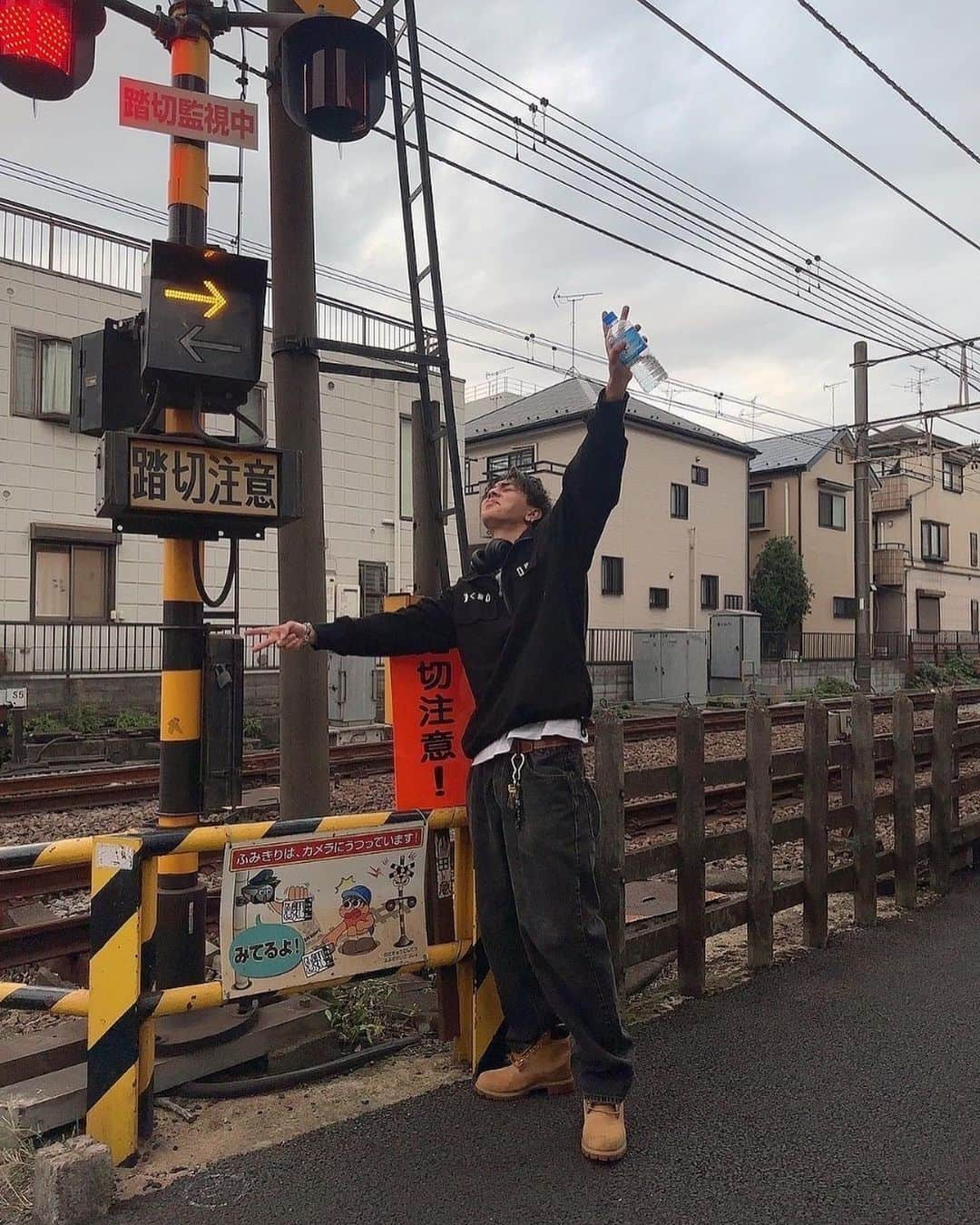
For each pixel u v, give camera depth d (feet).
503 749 10.12
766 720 15.67
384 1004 13.04
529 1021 10.72
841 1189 9.17
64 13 12.11
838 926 18.22
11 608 53.42
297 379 15.65
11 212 53.42
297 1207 8.76
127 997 9.29
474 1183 9.19
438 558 17.61
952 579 133.18
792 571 107.34
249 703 57.06
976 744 22.43
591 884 9.98
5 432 53.06
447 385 16.89
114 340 11.73
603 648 87.45
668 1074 11.64
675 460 98.99
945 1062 12.04
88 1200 8.53
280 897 10.08
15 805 28.60
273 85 15.62
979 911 19.22
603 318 9.76
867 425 79.36
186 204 11.94
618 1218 8.66
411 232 17.46
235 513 11.26
